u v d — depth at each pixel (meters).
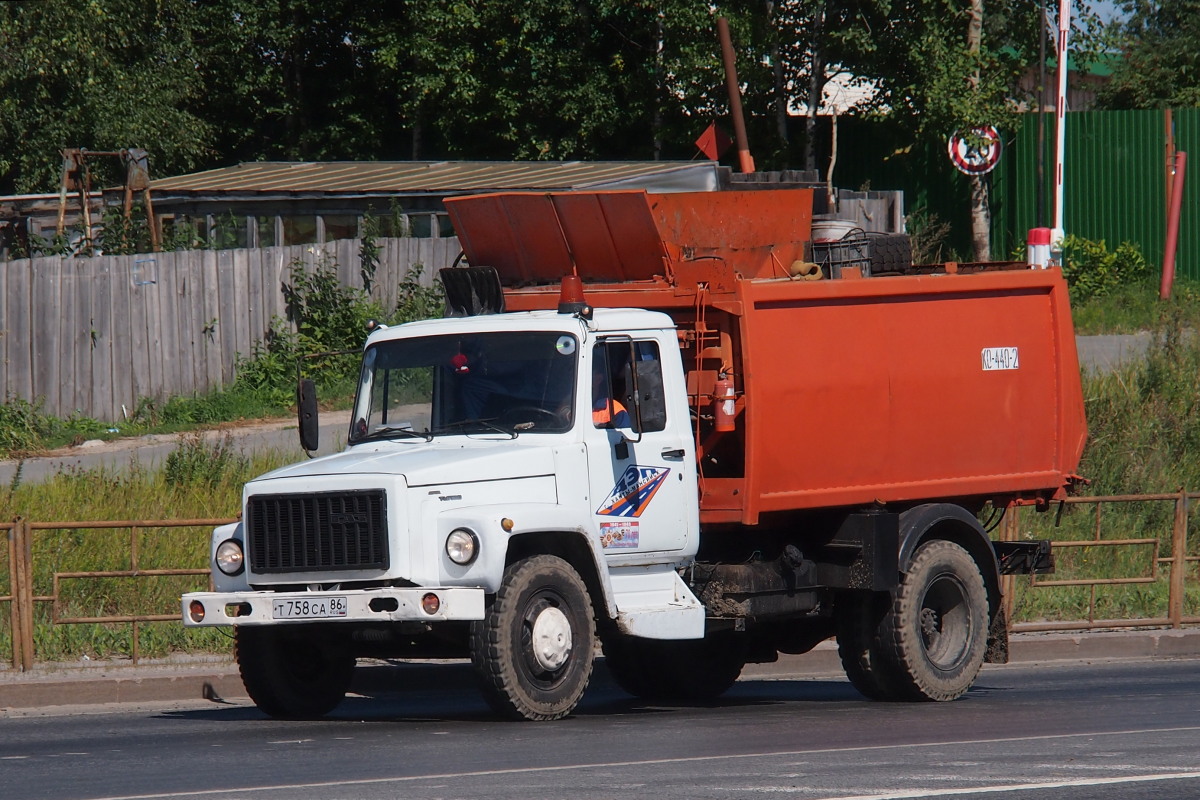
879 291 45.25
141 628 51.09
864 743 35.00
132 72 152.12
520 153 155.75
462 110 156.50
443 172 123.69
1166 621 62.31
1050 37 142.62
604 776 29.89
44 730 39.62
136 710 44.66
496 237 46.22
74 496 62.00
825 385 44.00
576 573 38.72
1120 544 62.34
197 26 162.88
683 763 31.67
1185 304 119.75
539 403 40.31
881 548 44.19
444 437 40.75
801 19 149.38
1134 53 179.12
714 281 43.31
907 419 45.88
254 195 120.75
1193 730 37.00
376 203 116.88
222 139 179.25
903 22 142.25
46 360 92.44
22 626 47.47
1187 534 72.19
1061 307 49.66
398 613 36.28
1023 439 48.84
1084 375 86.56
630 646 49.03
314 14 171.25
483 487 38.09
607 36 158.75
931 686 44.91
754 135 153.38
